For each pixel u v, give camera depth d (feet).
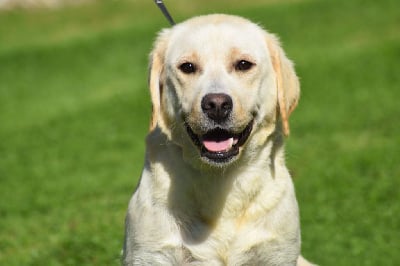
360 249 31.42
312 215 35.81
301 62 81.20
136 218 22.09
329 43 89.45
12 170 51.72
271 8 111.14
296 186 41.01
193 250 21.80
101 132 62.49
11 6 125.70
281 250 22.15
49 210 40.78
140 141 58.59
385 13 99.30
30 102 78.33
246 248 21.88
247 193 21.88
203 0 121.70
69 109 73.05
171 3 122.31
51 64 95.81
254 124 21.49
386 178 41.39
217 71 21.02
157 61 22.09
